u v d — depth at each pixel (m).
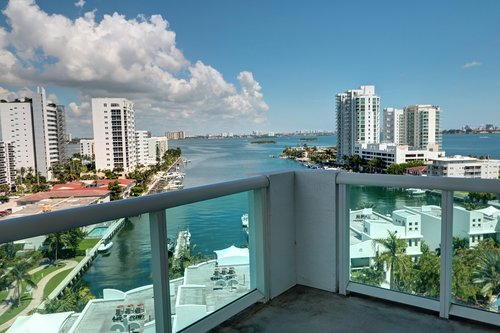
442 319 2.08
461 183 1.87
